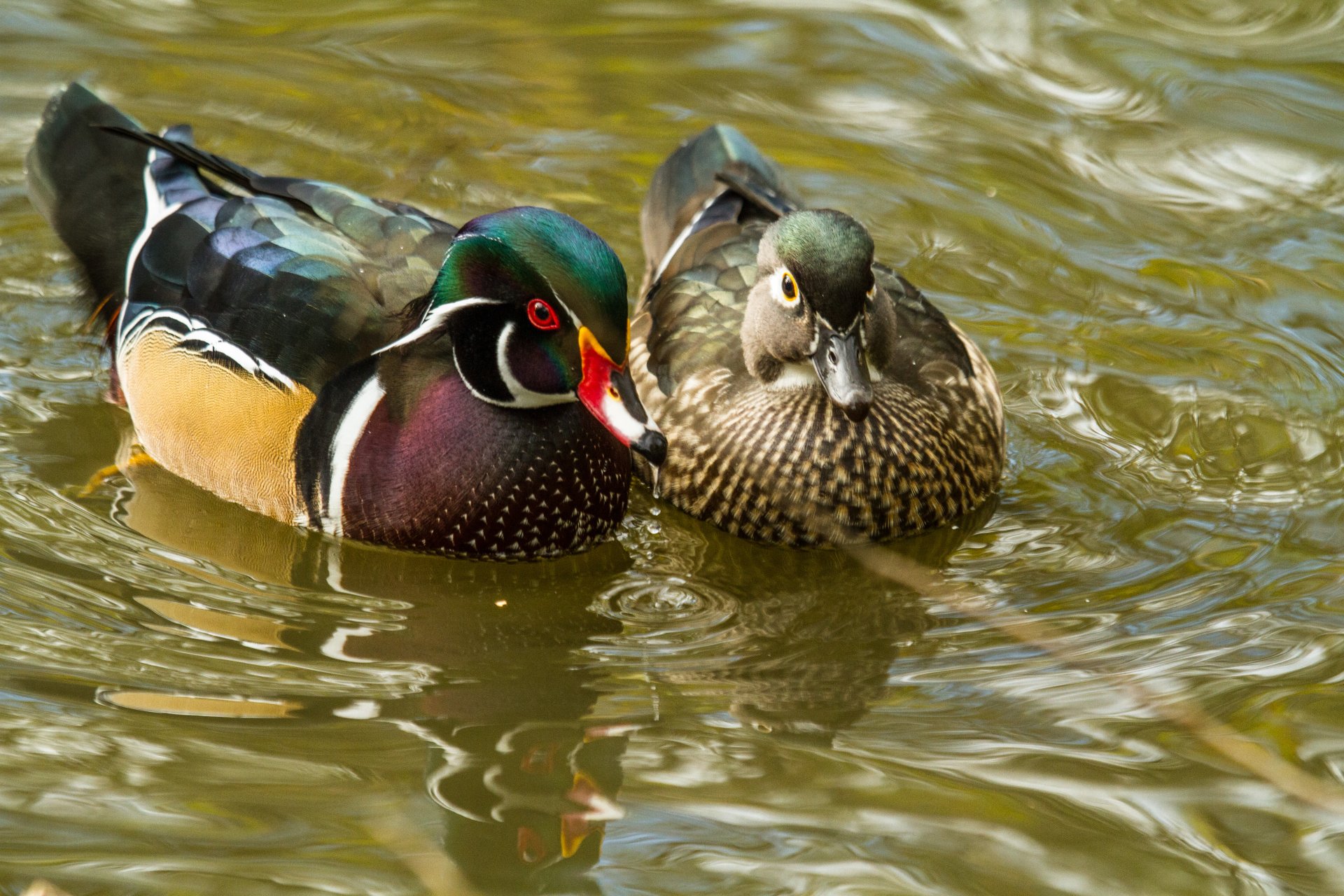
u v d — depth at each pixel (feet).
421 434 34.81
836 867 25.89
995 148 50.24
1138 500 37.76
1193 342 43.11
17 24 54.34
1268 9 56.44
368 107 51.42
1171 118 51.26
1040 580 34.94
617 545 37.22
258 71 52.90
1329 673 30.83
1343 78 52.60
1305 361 42.19
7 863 25.50
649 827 26.94
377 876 25.48
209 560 34.86
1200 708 29.89
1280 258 45.65
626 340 33.55
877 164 49.42
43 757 27.89
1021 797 27.55
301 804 27.04
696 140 46.37
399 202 42.01
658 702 30.53
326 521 35.53
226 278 36.35
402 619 33.40
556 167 49.32
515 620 33.60
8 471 37.19
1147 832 26.73
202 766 27.91
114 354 39.58
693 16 56.59
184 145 39.06
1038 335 43.52
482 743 29.07
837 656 32.24
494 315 33.91
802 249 35.42
